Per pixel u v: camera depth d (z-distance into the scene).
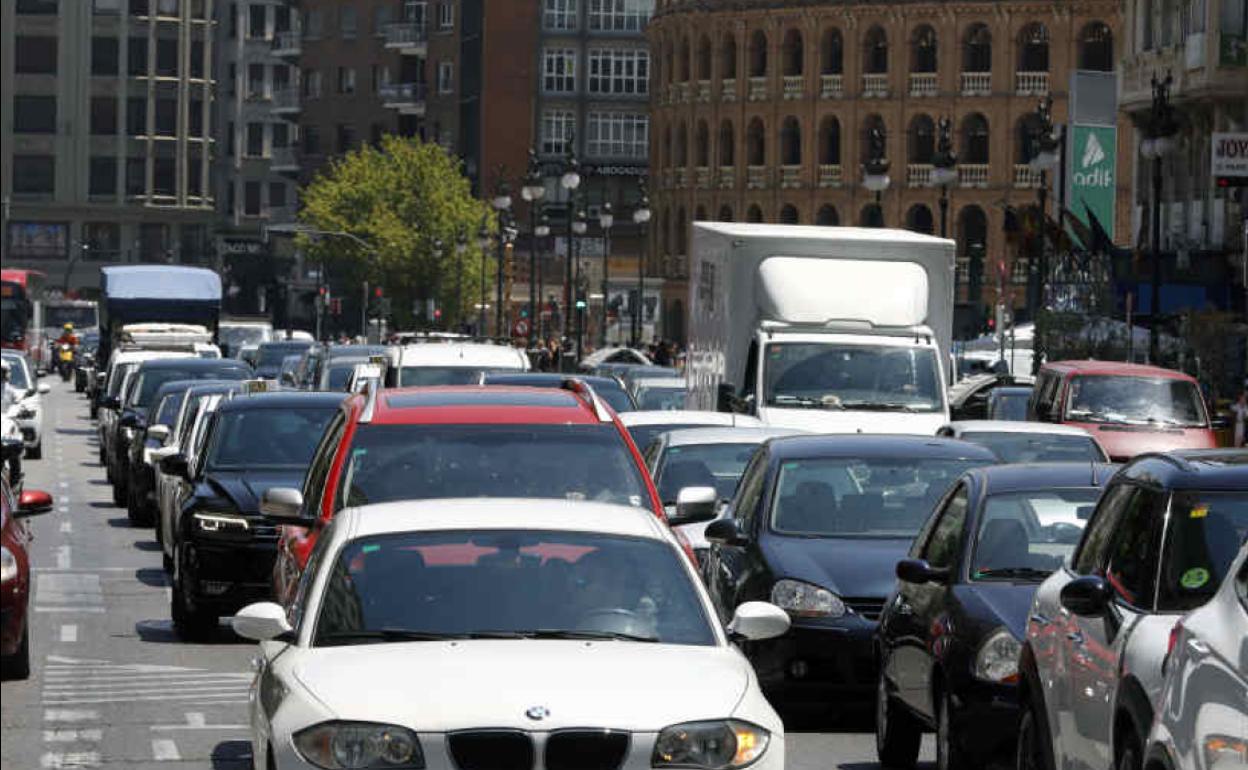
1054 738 24.52
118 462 84.00
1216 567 21.89
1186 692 19.36
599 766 20.11
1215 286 131.12
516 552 23.28
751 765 20.42
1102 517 24.47
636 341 191.50
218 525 45.41
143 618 50.44
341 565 23.16
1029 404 78.69
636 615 22.62
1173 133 95.31
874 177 117.12
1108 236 137.75
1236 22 133.25
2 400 82.81
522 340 162.50
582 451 30.86
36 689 38.94
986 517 30.50
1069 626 24.02
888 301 69.56
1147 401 74.62
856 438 38.88
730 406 68.56
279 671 21.75
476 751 20.06
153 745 33.31
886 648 31.88
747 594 35.72
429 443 30.83
